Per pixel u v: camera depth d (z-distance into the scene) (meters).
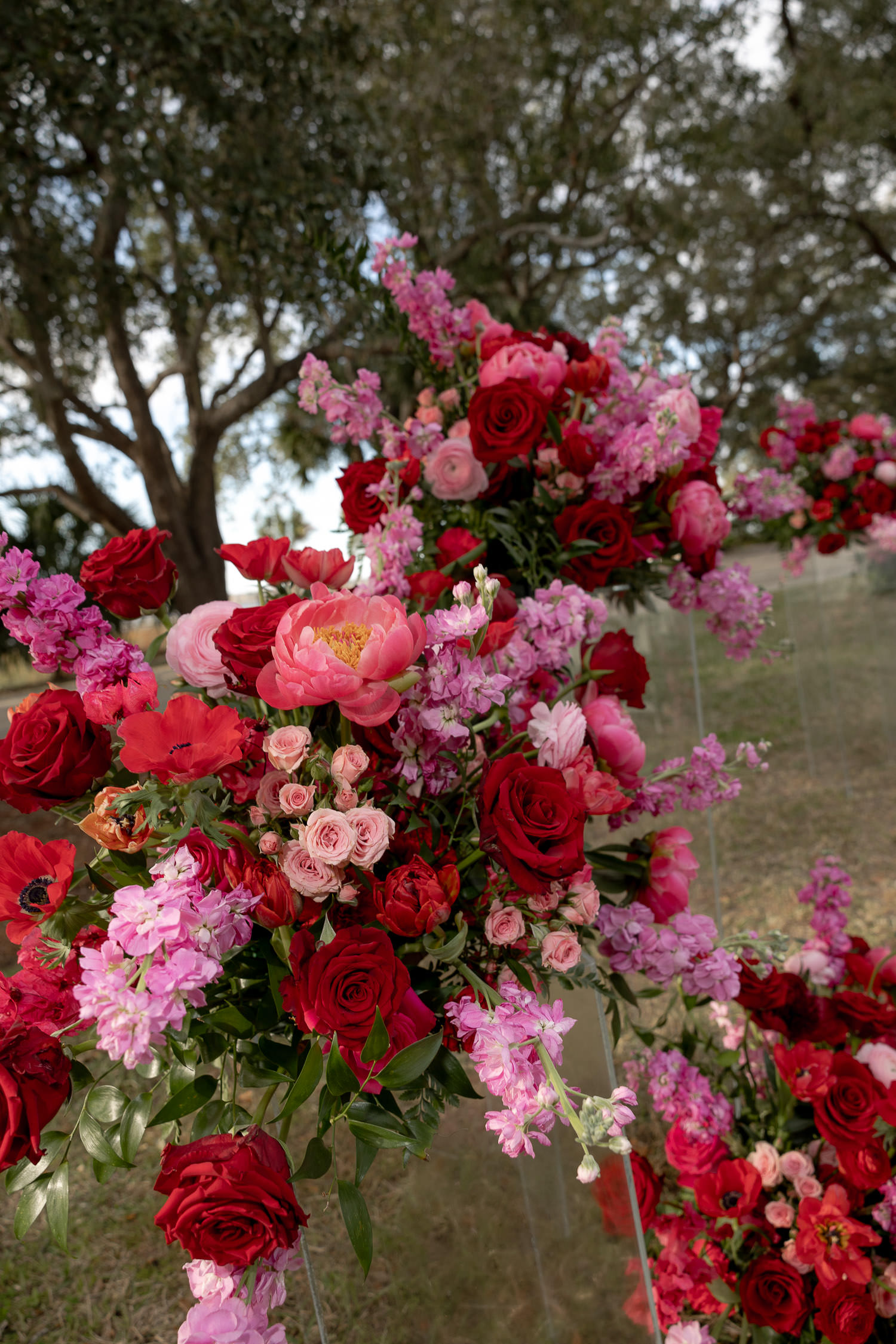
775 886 3.87
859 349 13.64
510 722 1.09
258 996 0.89
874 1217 1.47
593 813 0.97
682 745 2.16
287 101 5.29
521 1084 0.75
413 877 0.86
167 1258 2.15
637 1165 1.57
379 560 1.34
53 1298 2.04
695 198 9.79
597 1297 1.24
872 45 10.25
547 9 8.00
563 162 8.62
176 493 8.23
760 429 11.84
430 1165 1.25
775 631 5.39
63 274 6.69
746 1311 1.43
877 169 10.49
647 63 8.65
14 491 8.20
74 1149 2.54
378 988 0.79
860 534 4.46
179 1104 0.79
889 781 5.09
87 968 0.69
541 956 0.96
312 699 0.81
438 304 1.62
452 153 7.96
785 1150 1.59
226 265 6.62
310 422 10.18
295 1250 0.80
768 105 9.85
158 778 0.78
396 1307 1.35
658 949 1.20
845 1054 1.50
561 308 11.47
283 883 0.80
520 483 1.54
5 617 0.91
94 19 4.44
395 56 7.32
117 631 1.05
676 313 10.78
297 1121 1.85
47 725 0.83
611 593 1.73
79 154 6.36
